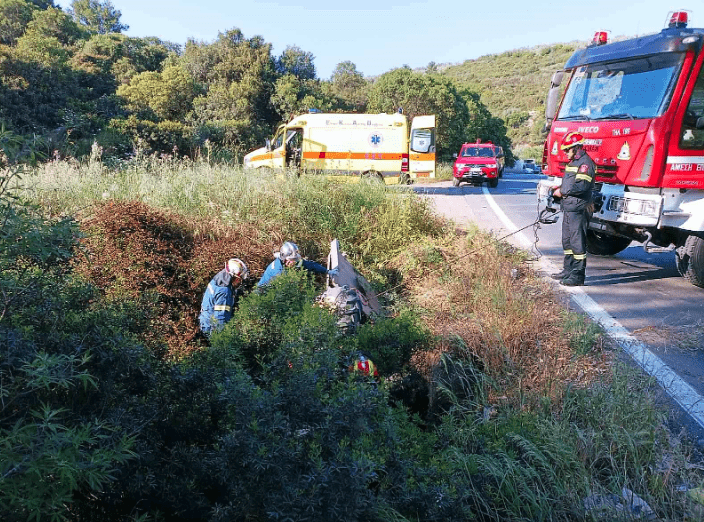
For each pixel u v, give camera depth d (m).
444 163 36.31
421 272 8.09
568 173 7.60
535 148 93.38
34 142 2.99
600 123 8.11
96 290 3.66
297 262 6.48
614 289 7.62
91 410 3.08
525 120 112.88
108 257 6.42
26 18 48.97
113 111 30.88
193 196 9.17
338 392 3.21
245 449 2.69
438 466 3.33
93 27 75.44
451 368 4.83
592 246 9.75
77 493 2.94
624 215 7.74
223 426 3.30
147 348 3.71
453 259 8.20
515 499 3.25
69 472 2.17
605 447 3.64
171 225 7.72
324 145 19.59
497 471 3.34
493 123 58.50
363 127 19.52
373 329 5.14
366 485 2.69
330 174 11.29
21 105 26.20
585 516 3.15
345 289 5.97
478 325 5.41
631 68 7.93
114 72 42.62
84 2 77.56
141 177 9.86
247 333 4.52
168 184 9.59
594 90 8.49
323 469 2.61
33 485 2.25
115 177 9.82
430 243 8.84
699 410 4.34
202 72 45.84
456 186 23.92
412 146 21.05
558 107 9.27
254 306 4.70
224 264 6.98
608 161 7.98
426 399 4.90
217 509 2.77
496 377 4.75
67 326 3.21
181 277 6.72
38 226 2.95
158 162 11.28
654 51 7.51
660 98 7.35
